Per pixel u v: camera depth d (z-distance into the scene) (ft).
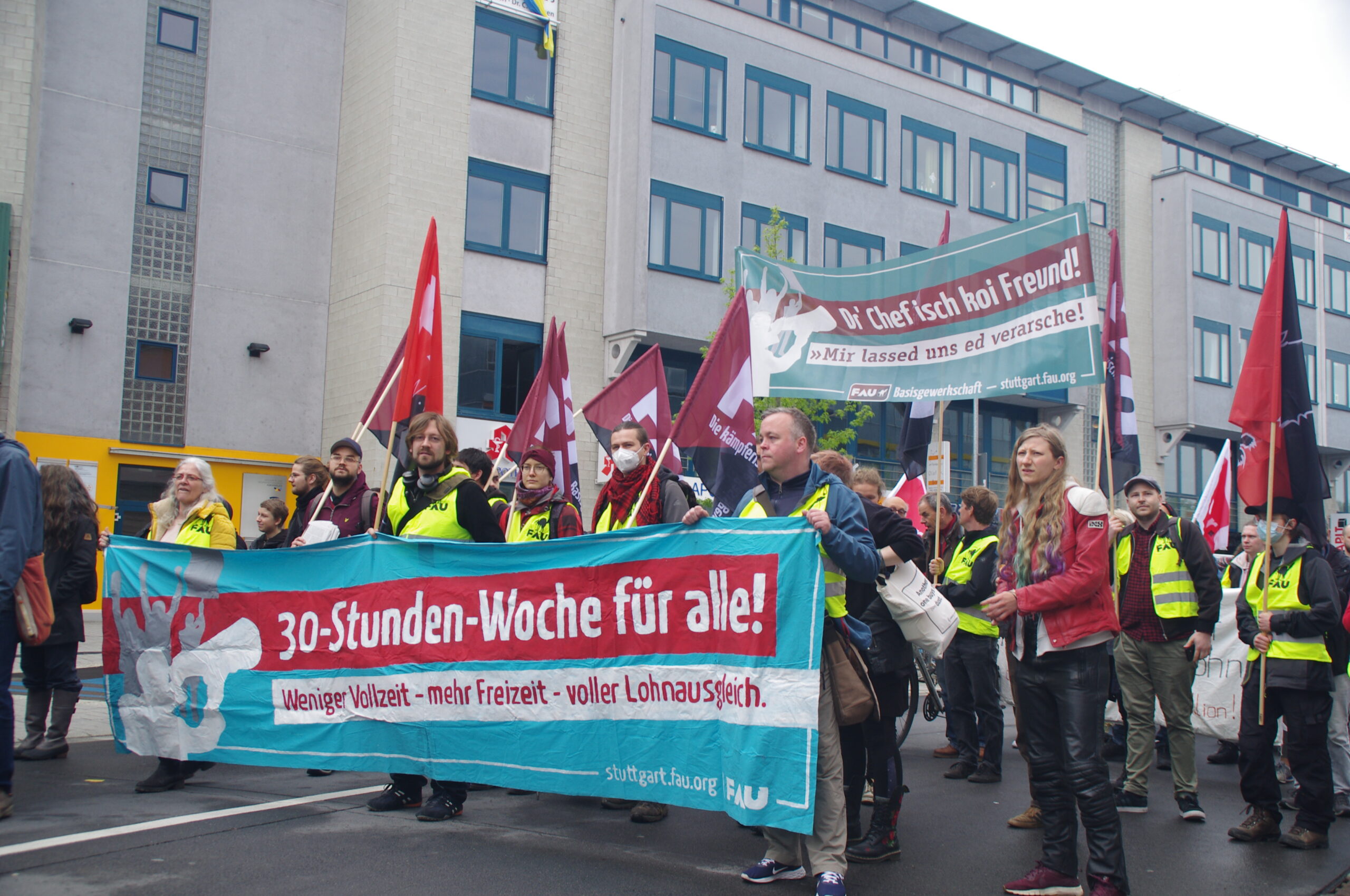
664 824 17.98
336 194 65.41
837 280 24.73
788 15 80.38
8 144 49.85
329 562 18.57
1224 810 21.45
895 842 16.40
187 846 15.14
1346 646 20.24
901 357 23.86
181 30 61.57
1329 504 105.91
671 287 65.46
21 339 53.72
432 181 60.70
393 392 23.09
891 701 16.46
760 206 70.08
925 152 79.30
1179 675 20.24
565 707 15.98
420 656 17.40
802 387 24.66
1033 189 85.76
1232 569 28.30
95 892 12.98
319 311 64.85
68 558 22.95
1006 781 23.56
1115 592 20.88
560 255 64.80
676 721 14.96
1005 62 92.43
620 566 15.69
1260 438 20.59
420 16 60.90
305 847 15.28
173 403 60.13
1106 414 21.31
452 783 17.66
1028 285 22.29
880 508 16.03
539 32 65.41
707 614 14.82
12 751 16.69
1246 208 98.17
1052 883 14.55
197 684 19.30
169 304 60.34
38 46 54.90
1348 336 106.01
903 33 86.99
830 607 14.32
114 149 59.06
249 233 62.80
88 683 34.78
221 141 62.23
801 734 13.65
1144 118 100.32
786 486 15.30
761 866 14.28
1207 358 93.91
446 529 17.81
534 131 64.54
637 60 66.18
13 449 16.58
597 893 13.57
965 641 23.70
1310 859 17.42
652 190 65.41
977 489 24.13
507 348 62.85
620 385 26.21
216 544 21.35
